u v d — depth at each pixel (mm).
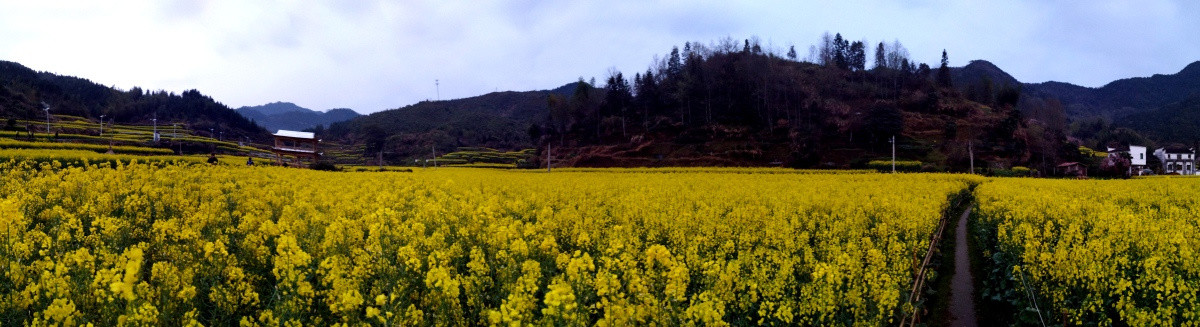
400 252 8062
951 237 20938
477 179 35312
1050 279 9500
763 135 96500
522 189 26328
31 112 110312
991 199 23453
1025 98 161500
